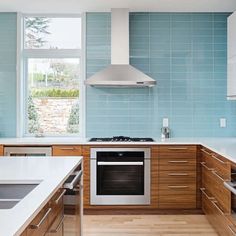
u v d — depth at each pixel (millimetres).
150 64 4852
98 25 4820
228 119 4883
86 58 4832
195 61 4867
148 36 4844
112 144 4242
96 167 4262
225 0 4266
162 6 4531
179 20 4852
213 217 3633
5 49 4832
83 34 4828
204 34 4859
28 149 4250
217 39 4855
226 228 3074
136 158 4262
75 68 5023
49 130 5020
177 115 4875
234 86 3959
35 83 5023
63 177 2031
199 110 4879
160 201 4277
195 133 4883
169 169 4262
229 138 4707
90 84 4398
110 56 4832
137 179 4273
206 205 3990
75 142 4277
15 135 4852
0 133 4852
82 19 4832
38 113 5023
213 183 3588
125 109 4852
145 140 4465
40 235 1506
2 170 2266
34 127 5020
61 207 2023
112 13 4578
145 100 4867
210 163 3721
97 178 4270
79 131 5004
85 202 4285
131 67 4527
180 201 4273
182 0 4258
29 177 2023
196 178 4262
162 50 4855
